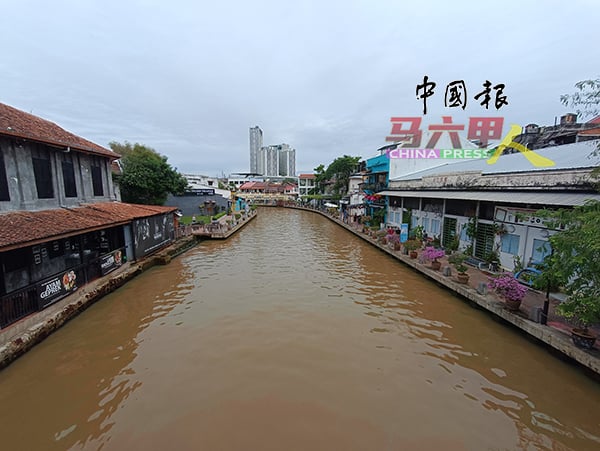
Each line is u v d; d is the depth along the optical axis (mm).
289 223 42062
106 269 13586
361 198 41406
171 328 10039
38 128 12734
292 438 5598
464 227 17234
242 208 62656
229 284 14617
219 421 6020
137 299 12672
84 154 15023
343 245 24875
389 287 14000
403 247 19016
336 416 6145
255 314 11078
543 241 12062
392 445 5445
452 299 12461
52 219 11039
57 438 5695
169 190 31812
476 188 16141
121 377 7461
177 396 6754
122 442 5551
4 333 7922
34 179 11586
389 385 7117
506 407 6406
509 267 13828
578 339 7465
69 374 7578
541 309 8805
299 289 13805
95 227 12070
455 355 8367
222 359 8203
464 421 6020
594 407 6398
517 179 13430
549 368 7711
